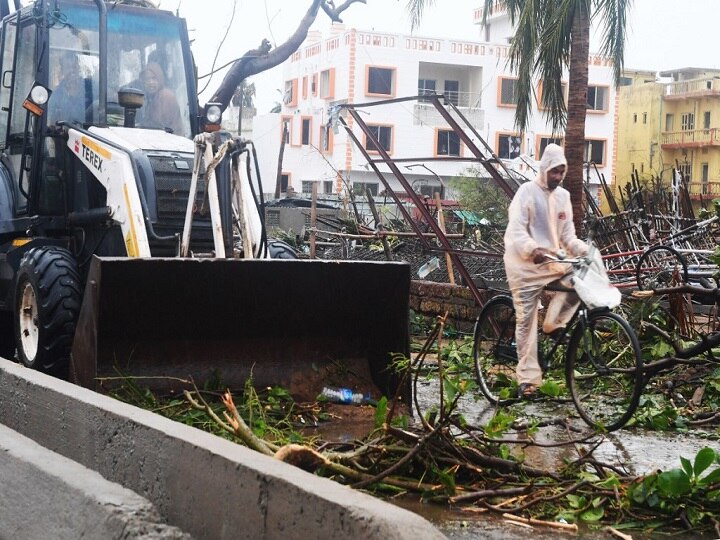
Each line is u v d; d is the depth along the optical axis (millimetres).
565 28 16297
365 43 51531
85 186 9078
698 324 10789
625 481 5832
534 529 5105
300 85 57469
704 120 60312
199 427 6711
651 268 12539
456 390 5914
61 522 3777
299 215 26844
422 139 52031
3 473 4293
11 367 6020
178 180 8688
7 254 9422
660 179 18203
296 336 7934
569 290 7855
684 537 5098
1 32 10281
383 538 2969
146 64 9797
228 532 3711
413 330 13805
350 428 7188
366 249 17828
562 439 7312
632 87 63125
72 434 5043
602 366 7688
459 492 5602
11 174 9898
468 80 52969
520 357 8047
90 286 7262
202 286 7465
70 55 9484
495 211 26922
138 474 4398
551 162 7910
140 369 7535
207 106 9328
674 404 8633
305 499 3311
